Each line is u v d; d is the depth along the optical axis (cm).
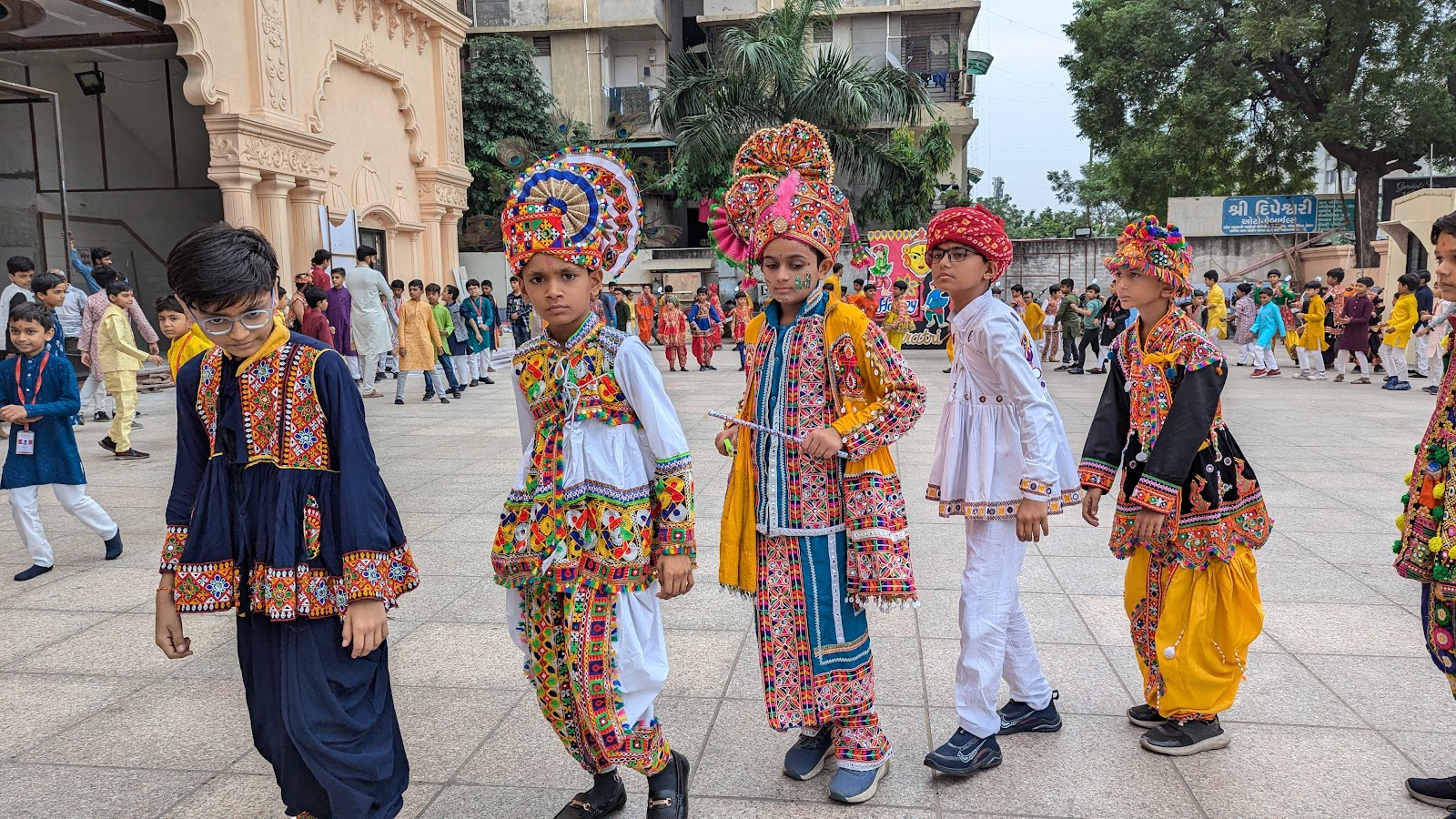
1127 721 313
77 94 1620
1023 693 300
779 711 259
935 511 605
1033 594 437
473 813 263
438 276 1909
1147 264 276
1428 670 348
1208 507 277
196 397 218
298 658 211
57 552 538
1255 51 2306
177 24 1208
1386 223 1675
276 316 226
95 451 866
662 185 2492
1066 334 1614
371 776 218
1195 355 273
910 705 325
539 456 237
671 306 1722
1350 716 312
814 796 269
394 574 218
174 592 217
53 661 378
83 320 1034
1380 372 1504
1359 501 613
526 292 233
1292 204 2583
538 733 310
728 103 2258
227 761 295
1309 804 260
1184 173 2688
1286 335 1530
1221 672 286
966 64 2991
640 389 228
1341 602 422
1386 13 2256
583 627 227
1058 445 301
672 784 249
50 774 287
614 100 2911
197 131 1730
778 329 266
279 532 207
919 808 262
